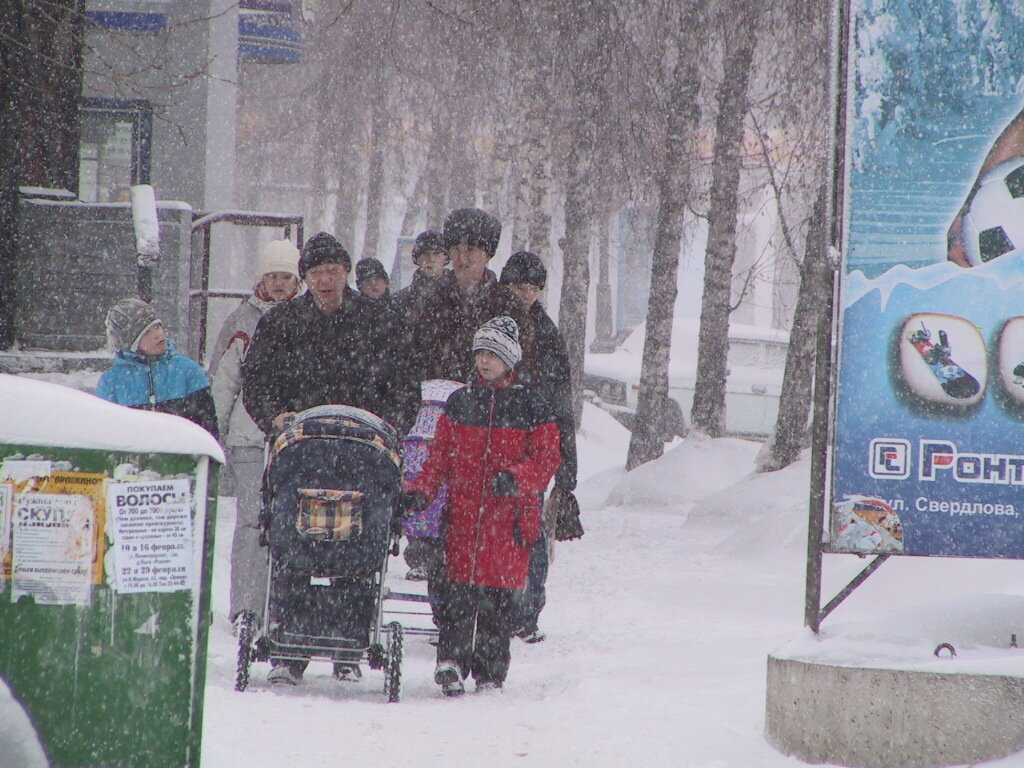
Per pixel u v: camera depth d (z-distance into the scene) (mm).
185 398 28938
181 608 13867
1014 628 19359
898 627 19516
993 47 19031
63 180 59406
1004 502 19031
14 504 13555
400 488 23609
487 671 24500
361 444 22781
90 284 57750
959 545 19078
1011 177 19000
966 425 19094
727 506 52906
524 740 18812
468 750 18203
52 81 57812
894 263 19203
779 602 33688
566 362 29453
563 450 28797
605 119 72500
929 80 19141
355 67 120250
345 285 26516
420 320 30281
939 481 19141
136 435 13750
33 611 13578
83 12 59781
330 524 22234
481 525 24250
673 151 74062
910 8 19156
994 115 19031
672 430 102562
